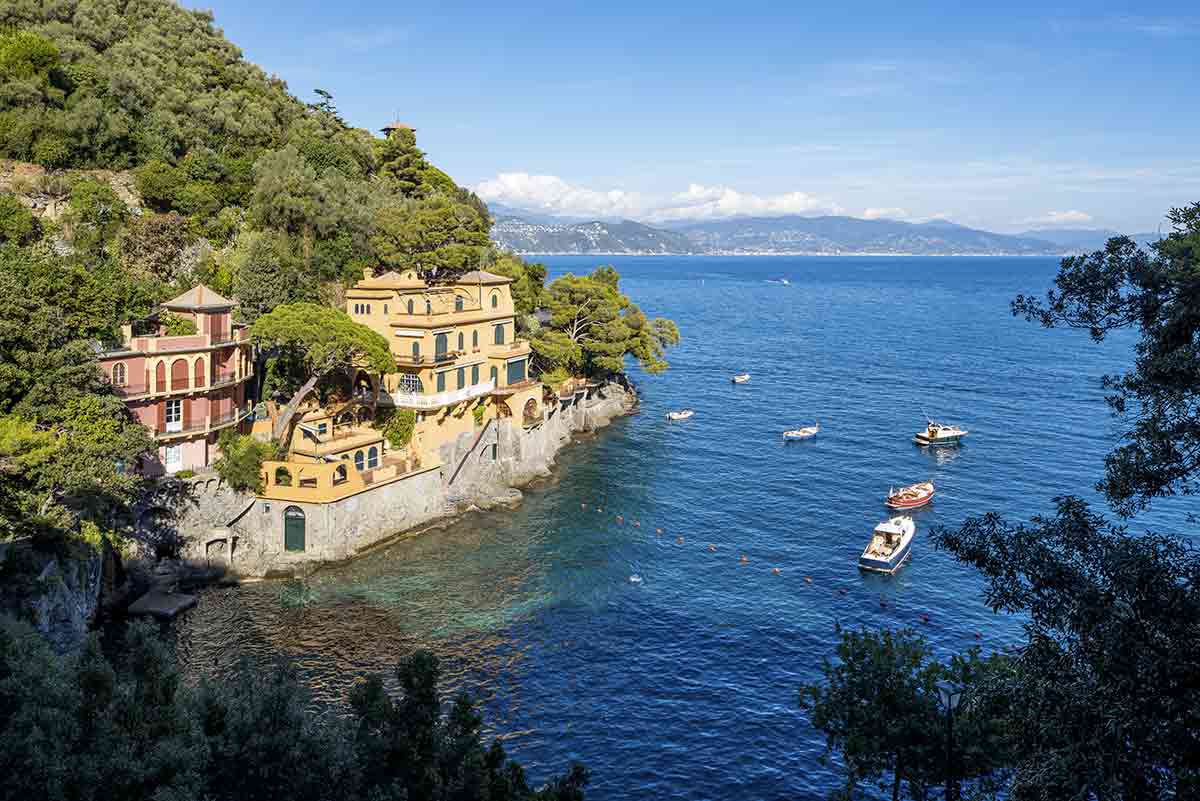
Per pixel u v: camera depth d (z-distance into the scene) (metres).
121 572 57.19
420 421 76.06
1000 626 55.56
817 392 136.12
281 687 21.73
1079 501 19.53
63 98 84.94
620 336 106.69
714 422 114.56
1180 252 19.83
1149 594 16.70
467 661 50.47
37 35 85.56
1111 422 112.19
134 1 105.31
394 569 63.25
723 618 56.59
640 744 42.94
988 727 23.88
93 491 49.16
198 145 93.62
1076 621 17.28
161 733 19.78
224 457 64.50
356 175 107.94
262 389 74.50
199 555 60.44
